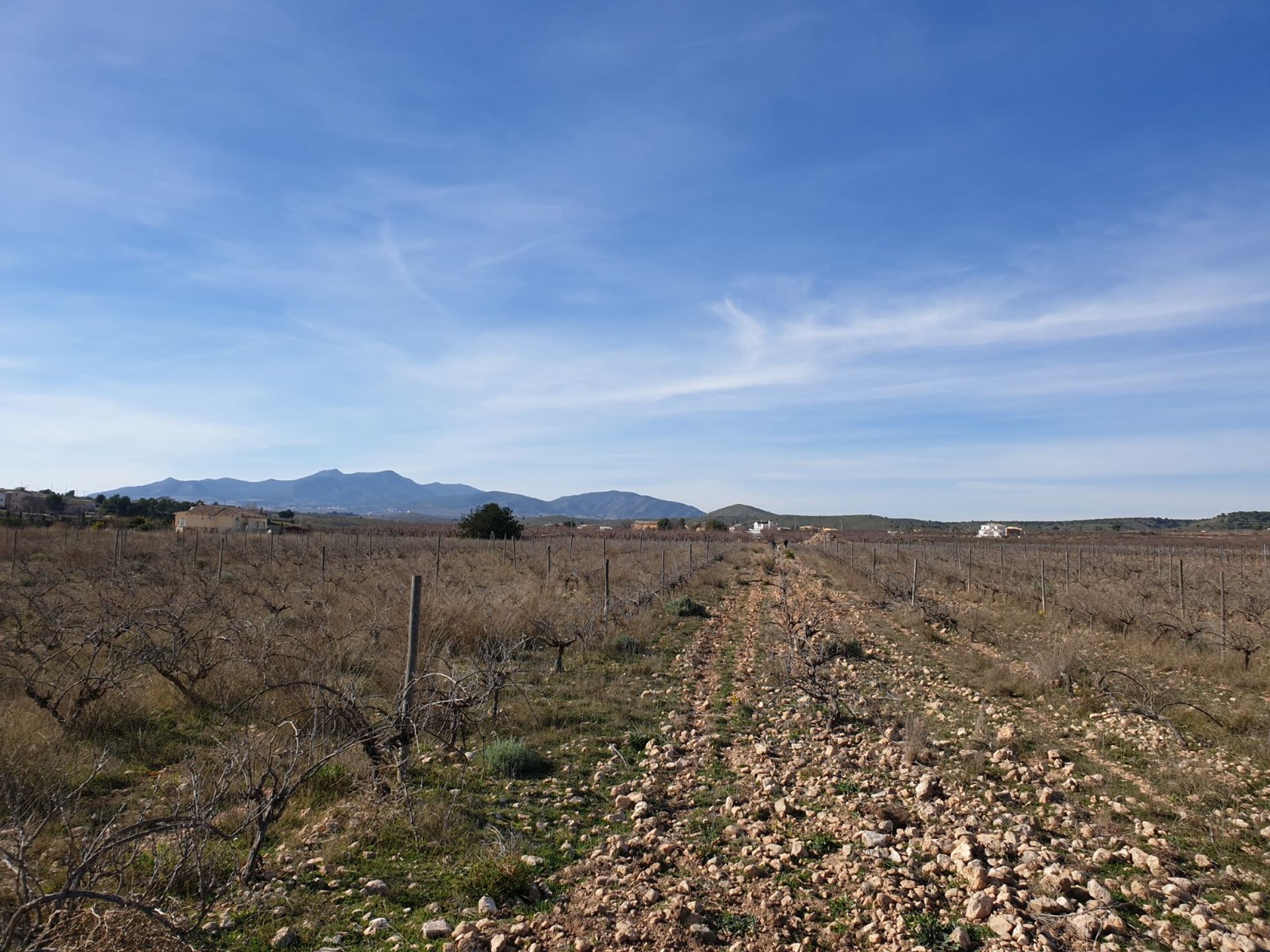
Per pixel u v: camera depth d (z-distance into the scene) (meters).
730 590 30.64
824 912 5.18
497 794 7.39
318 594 18.70
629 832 6.56
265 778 5.85
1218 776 8.06
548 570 27.27
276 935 4.60
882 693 12.24
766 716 10.77
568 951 4.59
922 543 78.38
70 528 48.75
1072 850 6.20
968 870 5.61
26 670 9.79
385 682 10.88
